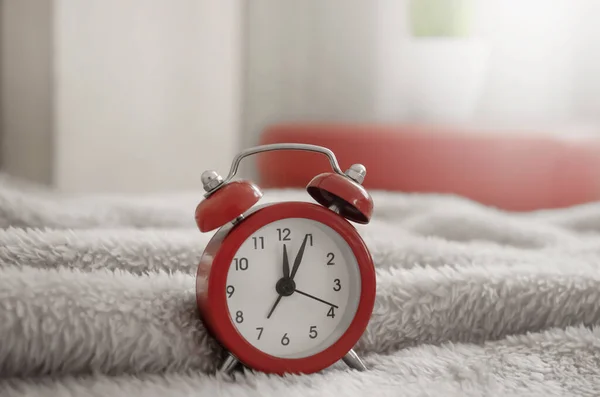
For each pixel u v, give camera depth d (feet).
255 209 1.15
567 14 3.47
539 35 3.49
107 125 3.55
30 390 1.05
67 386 1.07
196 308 1.18
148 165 3.59
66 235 1.32
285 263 1.15
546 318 1.32
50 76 3.65
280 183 3.16
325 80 3.61
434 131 3.14
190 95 3.58
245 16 3.59
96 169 3.56
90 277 1.16
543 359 1.21
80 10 3.49
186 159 3.60
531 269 1.37
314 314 1.16
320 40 3.59
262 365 1.13
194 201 2.23
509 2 3.47
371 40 3.54
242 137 3.65
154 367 1.14
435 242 1.55
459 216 2.00
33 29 3.62
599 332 1.27
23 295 1.09
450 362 1.20
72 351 1.10
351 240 1.17
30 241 1.29
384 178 3.12
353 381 1.12
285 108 3.64
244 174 3.63
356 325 1.17
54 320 1.09
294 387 1.09
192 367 1.16
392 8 3.50
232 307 1.13
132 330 1.12
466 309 1.30
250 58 3.62
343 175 1.18
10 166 3.66
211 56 3.57
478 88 3.45
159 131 3.58
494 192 3.10
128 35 3.52
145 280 1.19
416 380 1.13
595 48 3.49
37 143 3.67
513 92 3.52
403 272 1.33
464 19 3.35
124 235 1.36
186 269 1.32
